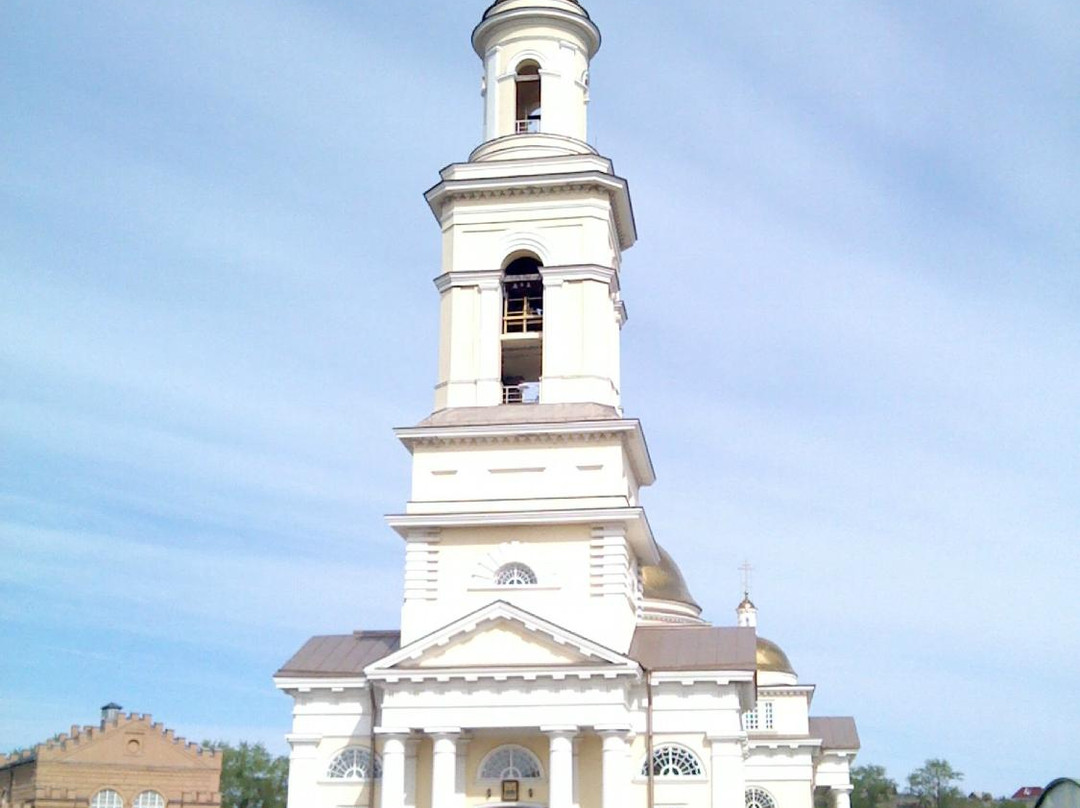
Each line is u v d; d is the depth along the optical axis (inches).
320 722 1862.7
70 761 3257.9
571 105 2069.4
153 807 3351.4
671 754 1764.3
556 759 1695.4
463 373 1924.2
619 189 1977.1
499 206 1980.8
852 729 3090.6
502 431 1852.9
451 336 1943.9
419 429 1870.1
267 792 4712.1
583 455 1846.7
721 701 1766.7
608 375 1911.9
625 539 1843.0
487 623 1749.5
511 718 1712.6
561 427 1843.0
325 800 1831.9
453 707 1727.4
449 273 1966.0
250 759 4741.6
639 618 2191.2
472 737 1776.6
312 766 1845.5
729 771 1742.1
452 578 1839.3
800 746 2815.0
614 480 1829.5
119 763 3324.3
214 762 3464.6
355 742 1846.7
